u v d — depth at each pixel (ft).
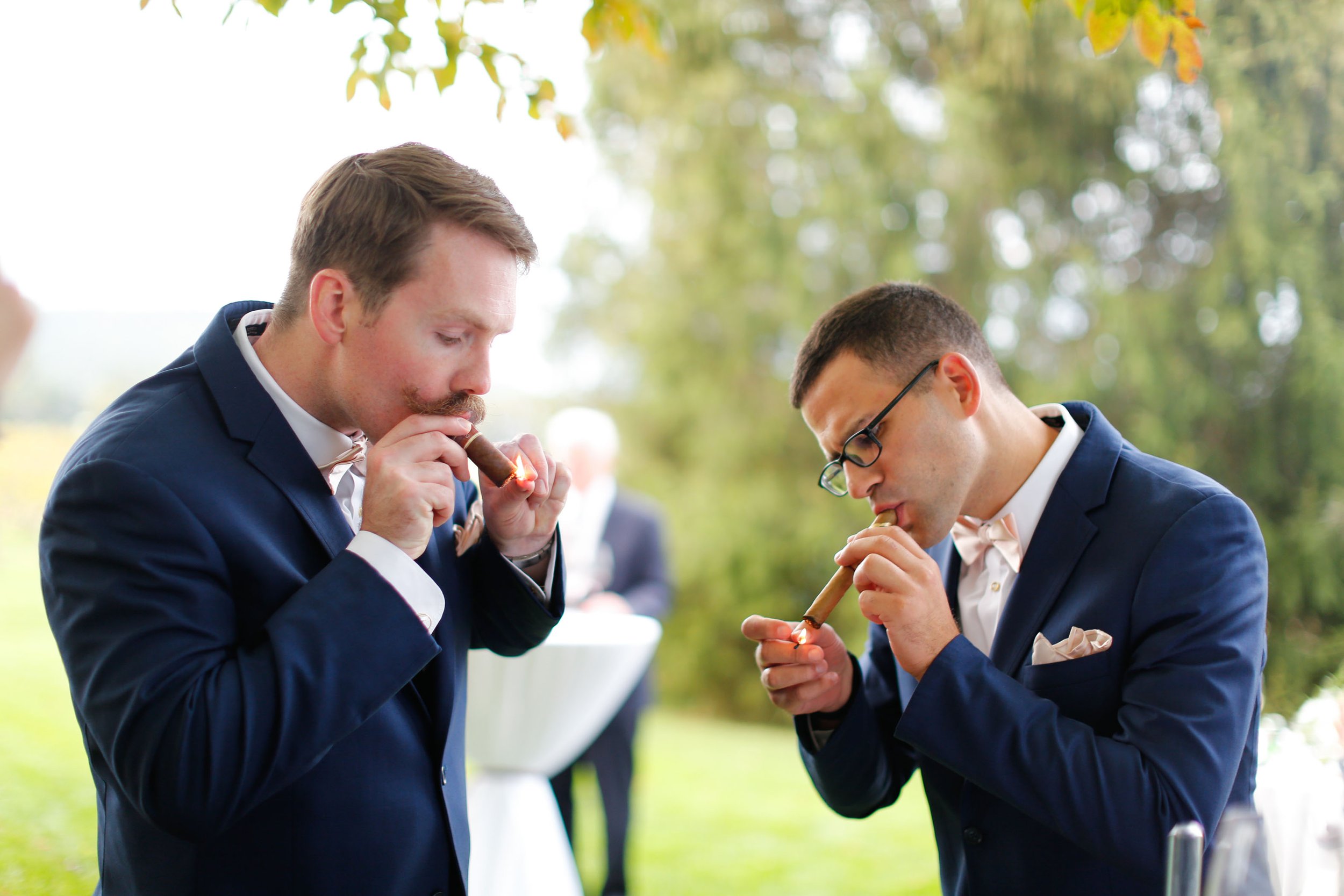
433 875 4.73
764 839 14.61
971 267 22.97
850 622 26.25
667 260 29.89
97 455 4.27
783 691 5.53
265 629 4.20
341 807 4.44
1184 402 16.66
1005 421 5.31
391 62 7.32
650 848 14.17
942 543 6.11
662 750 21.24
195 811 3.95
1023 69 18.80
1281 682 12.14
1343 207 13.55
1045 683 4.87
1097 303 18.80
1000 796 4.56
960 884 5.30
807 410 5.40
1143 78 16.85
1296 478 15.02
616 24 7.68
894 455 5.08
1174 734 4.41
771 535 28.32
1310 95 13.10
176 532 4.18
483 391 4.73
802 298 25.94
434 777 4.83
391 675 4.26
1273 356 15.76
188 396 4.67
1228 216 16.07
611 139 29.45
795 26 25.70
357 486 5.16
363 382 4.62
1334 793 4.01
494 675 9.43
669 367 29.68
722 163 26.58
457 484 5.66
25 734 11.54
